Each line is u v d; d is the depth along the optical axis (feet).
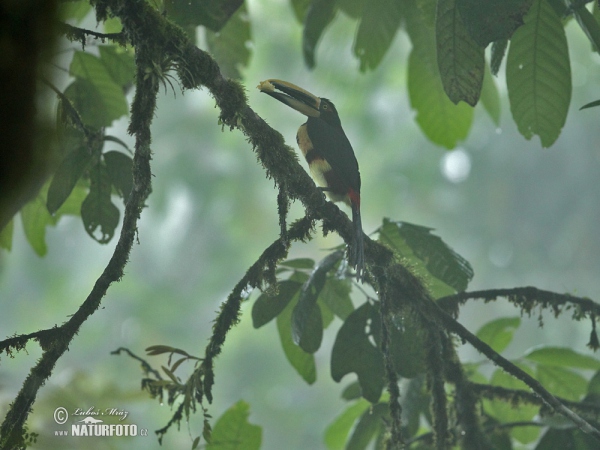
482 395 22.70
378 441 24.26
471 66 19.02
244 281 20.52
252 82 86.69
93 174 22.41
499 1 16.98
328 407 102.27
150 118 17.63
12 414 17.04
